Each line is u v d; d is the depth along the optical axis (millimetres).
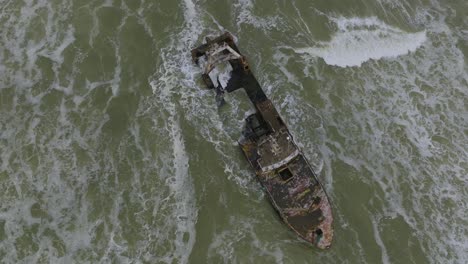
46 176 26797
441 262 26250
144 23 32844
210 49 30172
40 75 30156
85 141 28094
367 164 29047
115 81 30406
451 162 29859
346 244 26094
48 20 32094
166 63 31328
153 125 28859
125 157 27688
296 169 27266
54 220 25625
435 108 32094
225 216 26172
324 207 26188
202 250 25094
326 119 30391
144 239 25391
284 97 30844
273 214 26500
